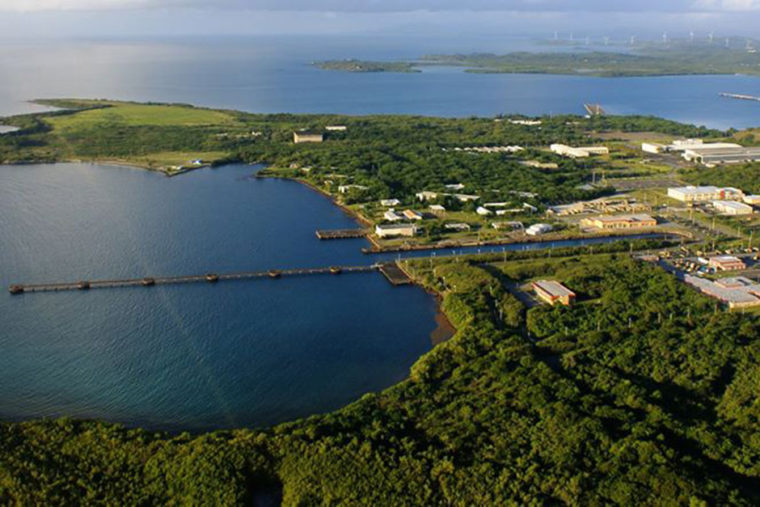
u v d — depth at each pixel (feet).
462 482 417.49
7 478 418.92
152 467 435.94
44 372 579.89
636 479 412.16
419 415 495.00
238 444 451.12
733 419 485.56
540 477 417.69
